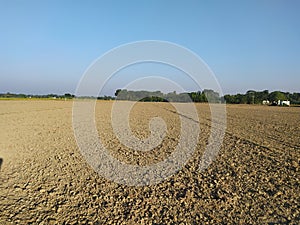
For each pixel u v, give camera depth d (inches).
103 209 252.8
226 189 295.0
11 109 1483.8
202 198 273.1
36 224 225.8
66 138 611.8
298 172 348.8
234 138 619.8
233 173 350.3
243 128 799.7
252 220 228.2
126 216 238.4
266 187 298.2
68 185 314.2
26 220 231.9
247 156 438.3
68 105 1994.3
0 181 325.4
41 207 257.1
